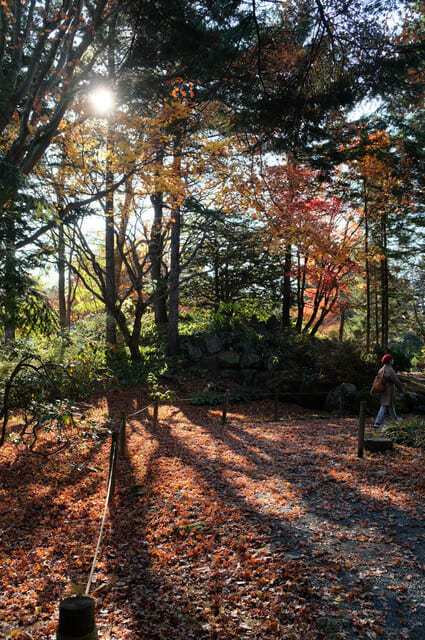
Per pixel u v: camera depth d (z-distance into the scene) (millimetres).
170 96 8164
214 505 6625
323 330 32031
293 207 13344
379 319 27078
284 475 7996
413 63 6863
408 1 6684
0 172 6062
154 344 21125
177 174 9820
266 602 4180
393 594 4250
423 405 13594
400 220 18094
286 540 5441
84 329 19312
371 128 11062
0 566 5180
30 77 7312
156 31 7180
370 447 9156
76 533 6082
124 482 7988
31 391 8227
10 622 4090
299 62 7391
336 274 19688
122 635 3795
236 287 23344
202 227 18484
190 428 12414
